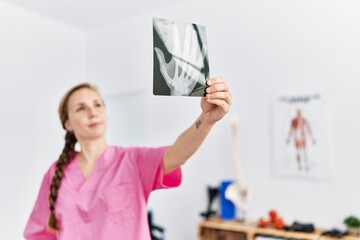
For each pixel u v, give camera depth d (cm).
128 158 97
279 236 150
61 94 240
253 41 181
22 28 217
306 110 162
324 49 159
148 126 225
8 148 203
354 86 150
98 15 233
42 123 224
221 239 174
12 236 201
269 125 173
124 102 241
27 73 218
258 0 181
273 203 170
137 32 235
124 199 92
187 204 202
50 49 234
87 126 100
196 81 72
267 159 173
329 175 154
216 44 195
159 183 91
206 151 195
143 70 230
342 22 155
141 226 91
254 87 179
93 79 258
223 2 194
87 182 98
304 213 161
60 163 103
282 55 171
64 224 93
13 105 208
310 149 160
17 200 205
